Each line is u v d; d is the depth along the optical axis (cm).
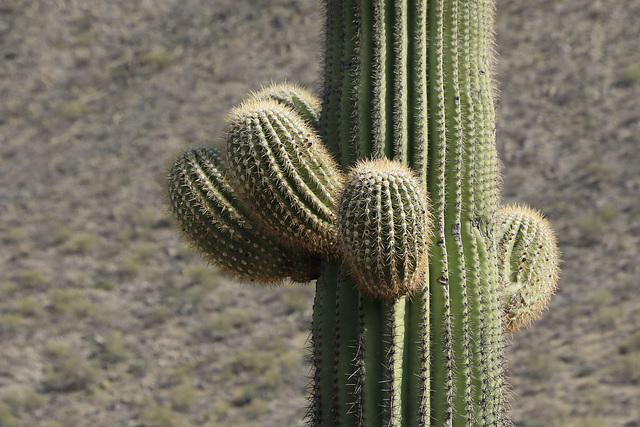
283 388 3097
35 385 3170
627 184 4081
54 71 5444
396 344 591
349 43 654
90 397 3103
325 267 639
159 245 4053
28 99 5206
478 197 627
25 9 5966
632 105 4625
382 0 645
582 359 3070
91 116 5069
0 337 3453
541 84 4891
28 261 3972
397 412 588
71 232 4159
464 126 630
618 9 5441
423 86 630
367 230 550
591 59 5031
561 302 3416
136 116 5003
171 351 3362
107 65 5494
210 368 3241
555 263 748
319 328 631
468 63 640
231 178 612
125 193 4447
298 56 5344
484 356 611
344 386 606
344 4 662
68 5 6050
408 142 622
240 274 670
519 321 718
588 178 4159
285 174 591
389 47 639
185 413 3003
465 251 617
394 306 594
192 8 6006
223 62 5394
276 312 3559
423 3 644
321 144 627
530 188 4141
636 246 3684
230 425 2909
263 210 601
